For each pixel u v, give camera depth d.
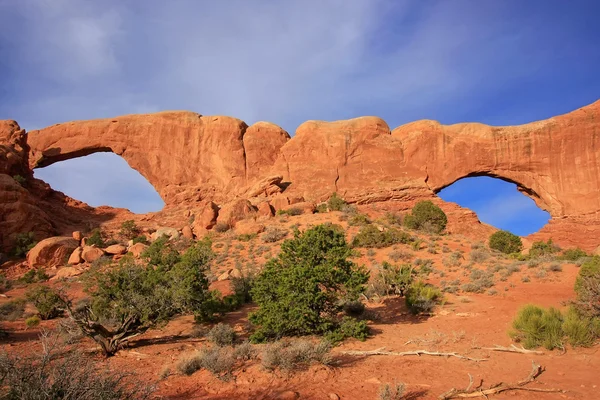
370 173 62.06
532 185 59.34
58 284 30.08
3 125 66.19
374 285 19.34
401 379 7.45
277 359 7.91
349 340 11.55
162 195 65.44
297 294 12.02
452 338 11.29
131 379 7.30
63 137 67.56
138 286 11.80
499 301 16.42
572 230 54.31
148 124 67.81
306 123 65.81
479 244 34.06
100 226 56.81
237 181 64.25
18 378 4.55
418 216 42.50
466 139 61.72
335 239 14.11
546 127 59.25
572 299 13.95
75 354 5.41
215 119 68.19
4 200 47.03
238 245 34.78
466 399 6.41
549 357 8.80
